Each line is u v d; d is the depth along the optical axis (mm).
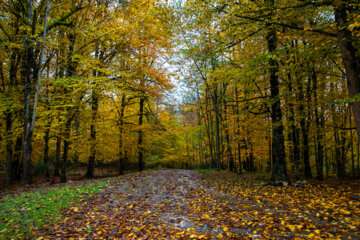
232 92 22984
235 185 11461
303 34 8555
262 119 18547
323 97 13680
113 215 7180
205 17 8297
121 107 21969
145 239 5402
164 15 9992
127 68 18516
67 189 10555
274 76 10906
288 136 17312
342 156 19234
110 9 14781
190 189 10844
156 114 26938
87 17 14930
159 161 34250
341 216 6074
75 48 15586
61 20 12789
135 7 14617
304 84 13719
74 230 6137
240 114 17109
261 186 10672
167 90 21516
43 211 7438
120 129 21453
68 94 13750
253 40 12508
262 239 4984
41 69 13625
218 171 20328
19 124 14398
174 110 30672
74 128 16859
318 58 9969
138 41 16406
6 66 16688
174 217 6820
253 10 7625
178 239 5289
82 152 19969
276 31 9164
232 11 7828
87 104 16953
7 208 7938
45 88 14195
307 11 7836
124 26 14547
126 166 33219
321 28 8367
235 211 7059
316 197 8133
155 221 6547
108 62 17203
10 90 13828
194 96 31812
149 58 20000
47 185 13594
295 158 14805
